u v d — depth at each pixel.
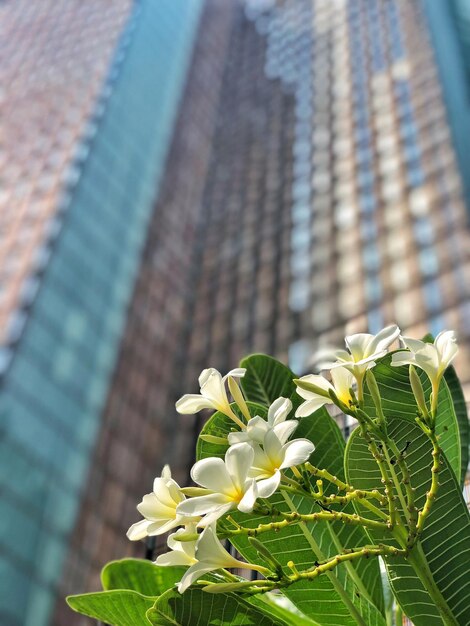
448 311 36.25
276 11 81.31
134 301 51.28
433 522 2.16
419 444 2.29
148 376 48.84
